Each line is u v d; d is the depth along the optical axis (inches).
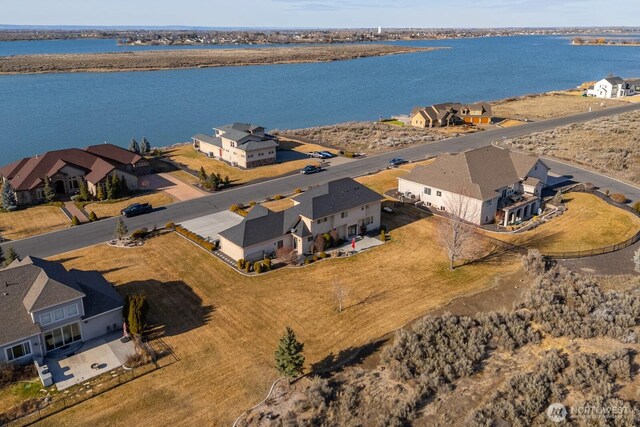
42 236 2225.6
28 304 1357.0
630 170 3085.6
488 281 1786.4
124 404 1205.1
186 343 1445.6
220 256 1989.4
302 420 1127.0
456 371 1289.4
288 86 7603.4
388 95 6825.8
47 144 4264.3
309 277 1828.2
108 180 2674.7
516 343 1392.7
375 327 1517.0
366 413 1156.5
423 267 1904.5
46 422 1151.0
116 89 7194.9
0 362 1294.3
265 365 1347.2
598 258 1934.1
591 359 1266.0
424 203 2549.2
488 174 2425.0
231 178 3053.6
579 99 5880.9
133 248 2082.9
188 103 6171.3
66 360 1364.4
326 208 2043.6
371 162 3346.5
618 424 1070.4
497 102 5772.6
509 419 1118.4
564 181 2903.5
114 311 1487.5
